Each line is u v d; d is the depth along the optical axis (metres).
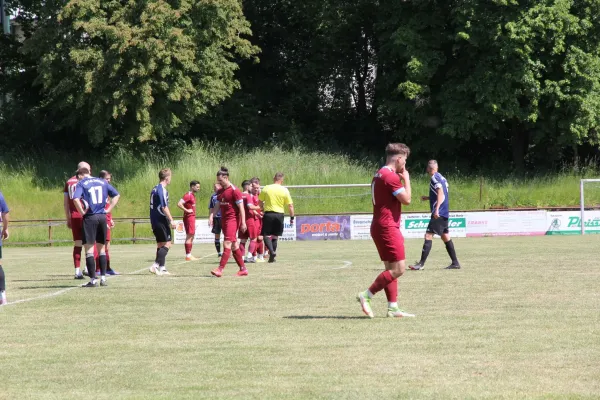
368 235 38.38
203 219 38.22
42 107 51.91
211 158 49.06
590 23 47.53
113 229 40.22
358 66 60.66
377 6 55.72
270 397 6.70
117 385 7.27
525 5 47.97
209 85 47.81
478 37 48.38
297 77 60.19
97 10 44.00
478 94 48.50
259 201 23.44
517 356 8.18
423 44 50.66
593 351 8.39
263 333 9.83
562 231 38.38
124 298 13.68
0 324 10.89
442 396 6.62
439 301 12.51
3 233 13.41
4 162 48.47
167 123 47.00
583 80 47.84
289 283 15.78
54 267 22.52
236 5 47.06
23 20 54.28
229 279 16.91
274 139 55.81
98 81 43.72
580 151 55.91
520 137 53.12
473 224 37.81
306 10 57.91
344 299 13.04
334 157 50.97
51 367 8.09
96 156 51.69
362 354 8.41
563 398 6.50
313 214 39.53
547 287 14.24
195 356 8.51
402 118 53.03
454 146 53.62
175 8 45.50
